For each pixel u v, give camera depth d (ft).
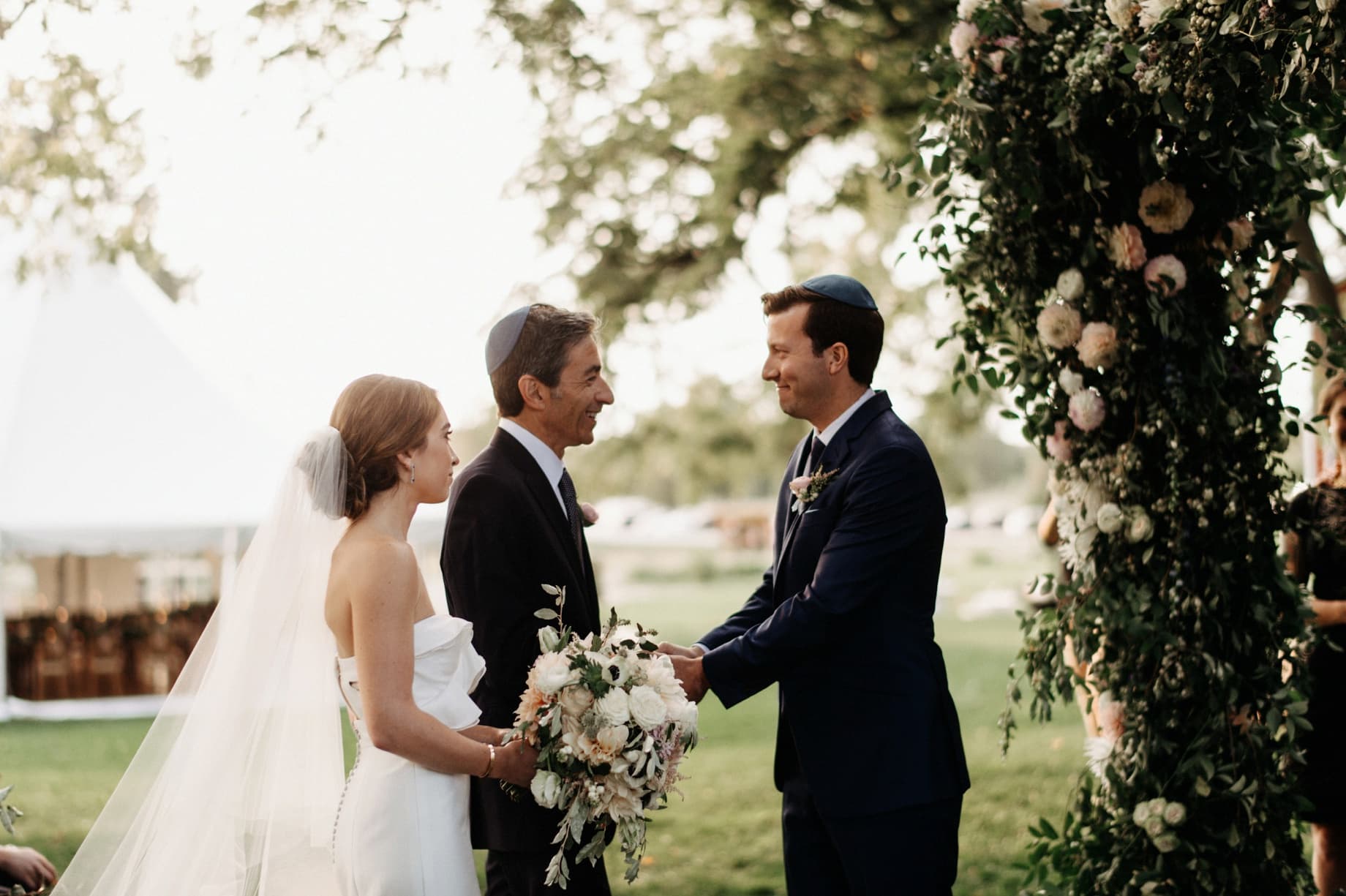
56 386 36.81
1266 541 10.32
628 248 28.91
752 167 28.12
